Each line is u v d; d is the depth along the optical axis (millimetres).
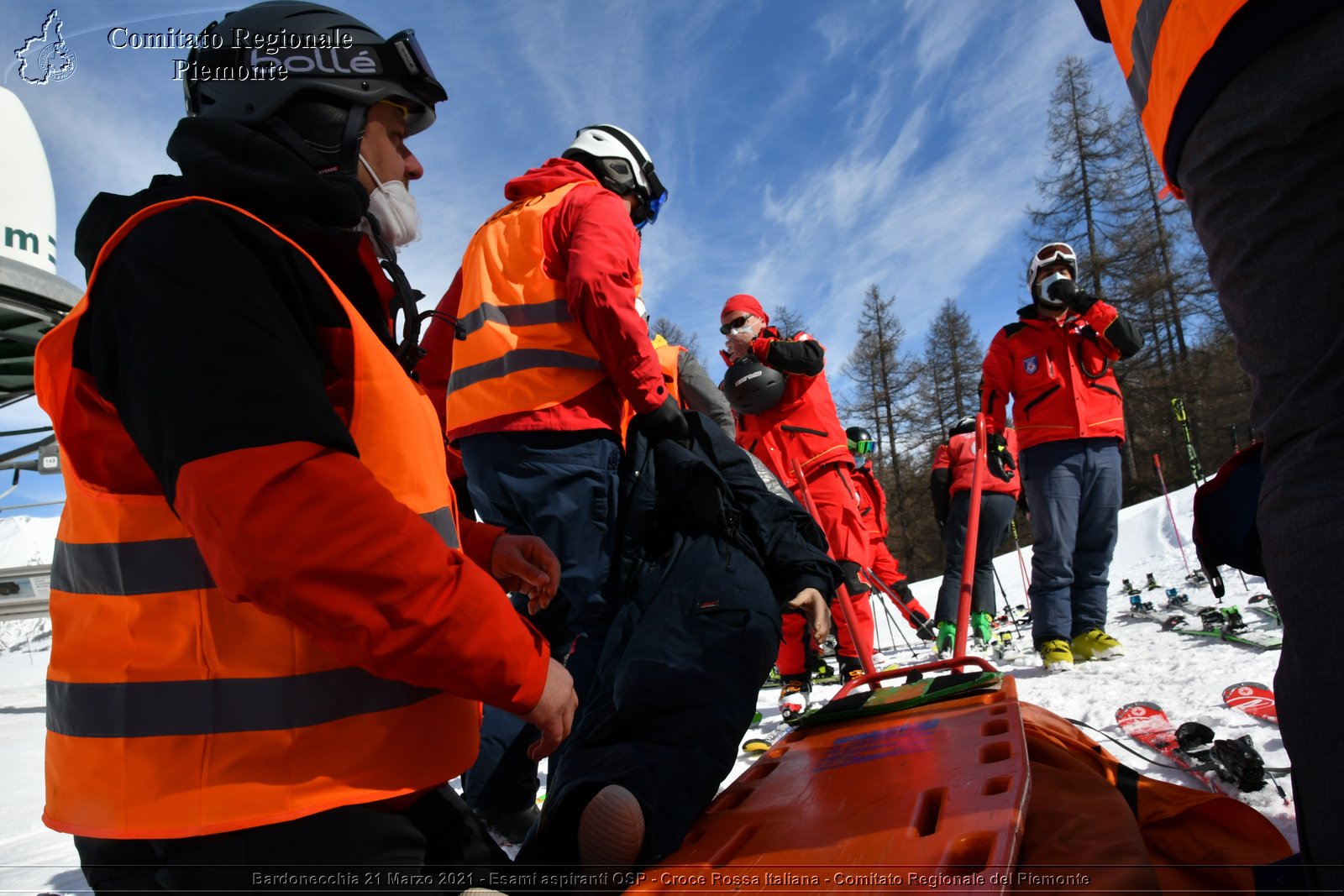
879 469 39688
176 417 864
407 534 926
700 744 1554
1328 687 831
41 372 986
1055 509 4086
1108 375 4215
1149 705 2609
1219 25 906
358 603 888
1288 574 879
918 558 36344
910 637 8305
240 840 939
